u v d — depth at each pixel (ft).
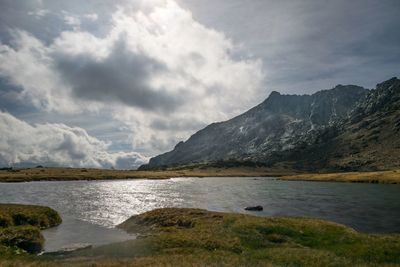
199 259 102.47
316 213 259.19
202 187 542.98
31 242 146.72
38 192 430.61
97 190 466.29
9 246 133.59
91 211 266.16
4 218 181.06
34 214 201.57
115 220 225.97
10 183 621.31
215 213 200.85
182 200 344.49
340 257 111.86
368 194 411.95
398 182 604.08
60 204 308.40
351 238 137.69
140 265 93.91
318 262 103.50
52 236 175.11
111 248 123.03
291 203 323.57
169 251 117.91
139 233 181.98
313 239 140.87
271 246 132.05
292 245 132.26
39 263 100.27
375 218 234.99
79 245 137.49
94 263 98.27
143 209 277.85
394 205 304.50
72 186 544.21
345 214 254.06
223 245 126.21
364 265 100.73
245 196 391.24
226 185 604.90
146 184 611.06
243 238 138.51
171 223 189.16
